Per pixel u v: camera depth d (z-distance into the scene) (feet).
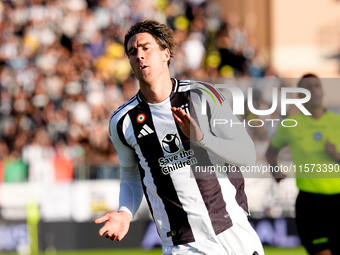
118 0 151.74
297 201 58.39
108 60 141.79
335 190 56.70
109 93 133.28
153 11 152.05
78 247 95.91
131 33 36.86
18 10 147.64
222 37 145.48
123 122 37.68
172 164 37.09
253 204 94.63
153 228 96.48
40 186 96.32
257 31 174.09
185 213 36.99
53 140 121.29
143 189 38.86
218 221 36.83
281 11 174.91
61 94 130.93
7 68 137.39
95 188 96.99
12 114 127.34
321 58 175.11
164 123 36.99
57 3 149.18
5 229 95.55
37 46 143.23
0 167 96.32
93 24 149.28
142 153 37.63
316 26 178.09
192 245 36.96
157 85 36.70
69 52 142.92
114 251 95.30
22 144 119.44
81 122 124.47
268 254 87.45
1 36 143.33
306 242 57.72
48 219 96.07
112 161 98.27
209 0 164.14
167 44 36.99
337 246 56.80
